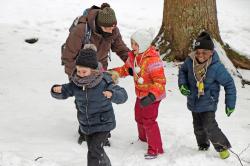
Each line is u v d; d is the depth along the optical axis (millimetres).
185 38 9555
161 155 5109
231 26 13938
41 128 5938
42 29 12352
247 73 9391
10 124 6039
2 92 7473
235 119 6688
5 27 12031
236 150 5336
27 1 14914
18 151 5039
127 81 8461
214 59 4754
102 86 4246
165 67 9320
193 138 5773
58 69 9188
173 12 9625
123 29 13023
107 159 4453
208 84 4797
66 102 7133
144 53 4906
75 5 15016
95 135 4414
